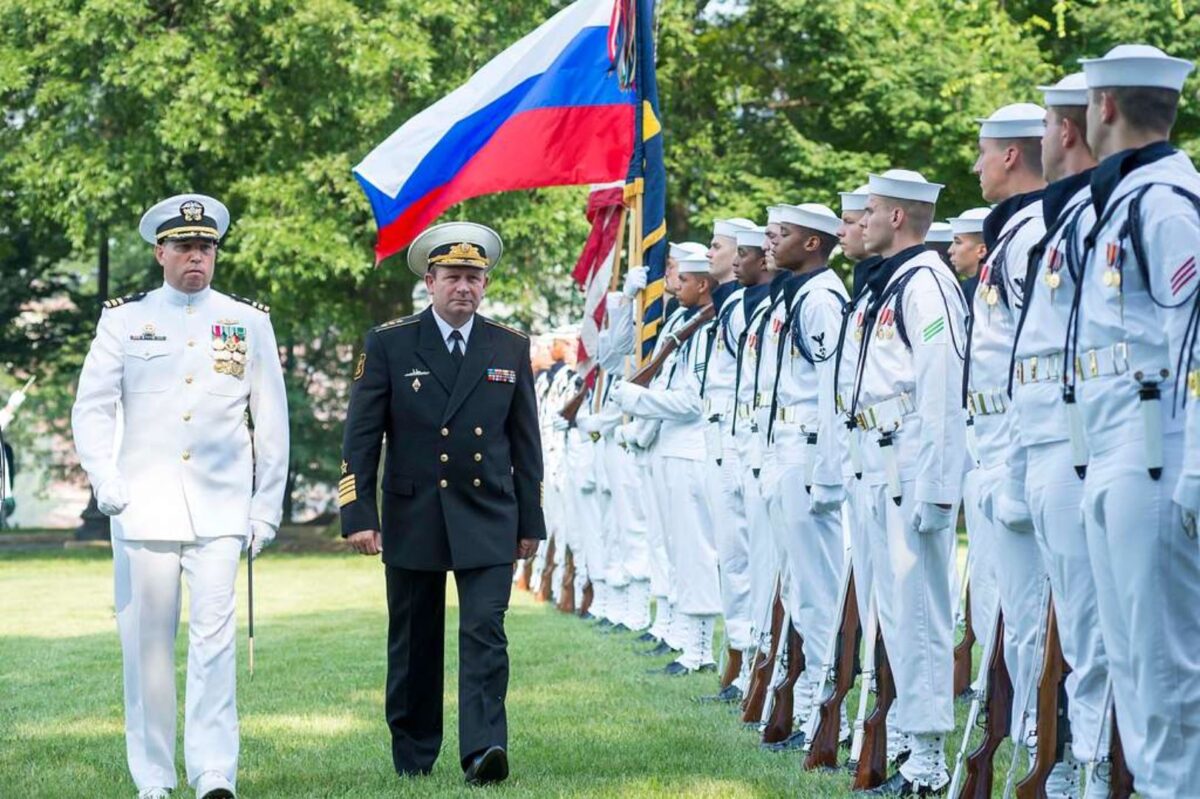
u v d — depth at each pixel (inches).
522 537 346.6
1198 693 224.4
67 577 961.5
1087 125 238.4
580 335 592.1
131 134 1049.5
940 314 306.3
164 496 325.7
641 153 500.1
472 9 1029.8
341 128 1029.8
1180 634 224.7
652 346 526.0
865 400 318.0
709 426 455.8
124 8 999.6
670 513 498.3
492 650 333.1
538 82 524.7
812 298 372.2
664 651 544.4
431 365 343.6
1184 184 222.7
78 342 1504.7
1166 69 229.8
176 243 331.9
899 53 1091.9
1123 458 226.4
